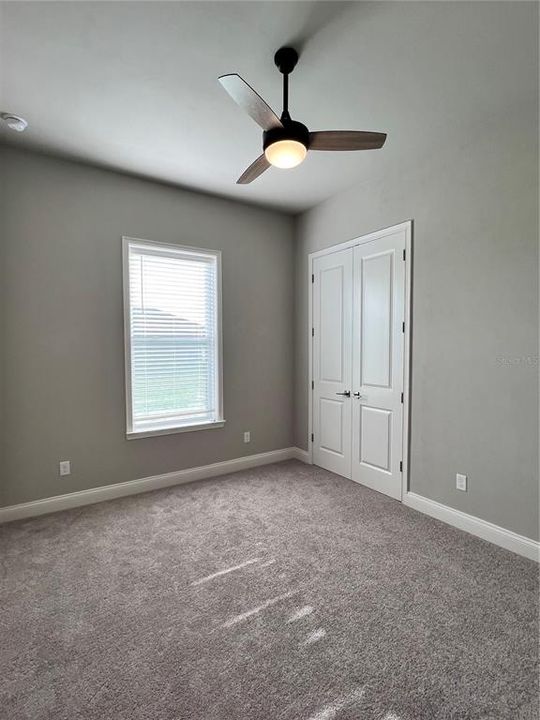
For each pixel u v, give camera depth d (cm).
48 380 288
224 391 379
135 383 330
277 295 413
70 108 226
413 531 258
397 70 194
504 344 236
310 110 229
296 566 218
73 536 252
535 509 224
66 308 293
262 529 262
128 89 209
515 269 230
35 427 284
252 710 131
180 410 355
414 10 159
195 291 361
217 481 357
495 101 221
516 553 230
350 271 350
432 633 166
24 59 186
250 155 284
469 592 194
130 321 322
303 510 292
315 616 177
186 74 197
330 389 380
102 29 169
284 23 166
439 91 211
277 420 420
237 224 381
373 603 186
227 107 226
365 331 336
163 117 236
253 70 194
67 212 292
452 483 268
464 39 174
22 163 274
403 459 303
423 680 143
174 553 231
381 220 316
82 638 163
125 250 317
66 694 137
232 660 152
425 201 280
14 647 158
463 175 255
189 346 359
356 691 139
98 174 304
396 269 304
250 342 396
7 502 276
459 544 241
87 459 306
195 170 308
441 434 274
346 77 200
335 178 324
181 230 347
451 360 266
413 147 272
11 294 272
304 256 408
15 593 193
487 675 145
